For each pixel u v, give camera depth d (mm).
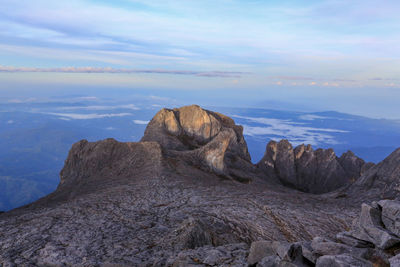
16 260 14938
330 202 36844
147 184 40156
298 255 8461
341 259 7219
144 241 16922
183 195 33500
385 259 7426
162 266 11766
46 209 31250
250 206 28531
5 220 24906
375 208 9352
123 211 25953
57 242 17516
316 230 22297
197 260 11148
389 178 46312
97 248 16141
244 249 12094
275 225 22828
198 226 16203
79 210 26516
